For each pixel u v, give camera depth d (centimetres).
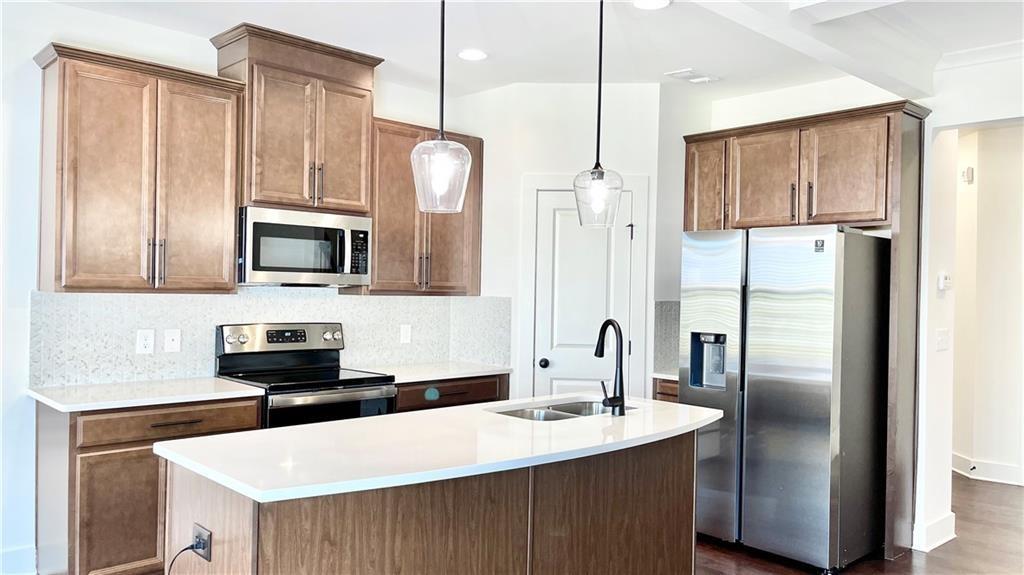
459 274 464
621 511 262
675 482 287
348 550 190
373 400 376
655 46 373
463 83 454
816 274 358
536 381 460
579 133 455
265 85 361
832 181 394
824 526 354
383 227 425
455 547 212
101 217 316
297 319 416
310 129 378
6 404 322
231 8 333
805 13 283
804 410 362
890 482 380
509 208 464
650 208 449
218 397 322
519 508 227
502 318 466
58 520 301
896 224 374
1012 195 545
